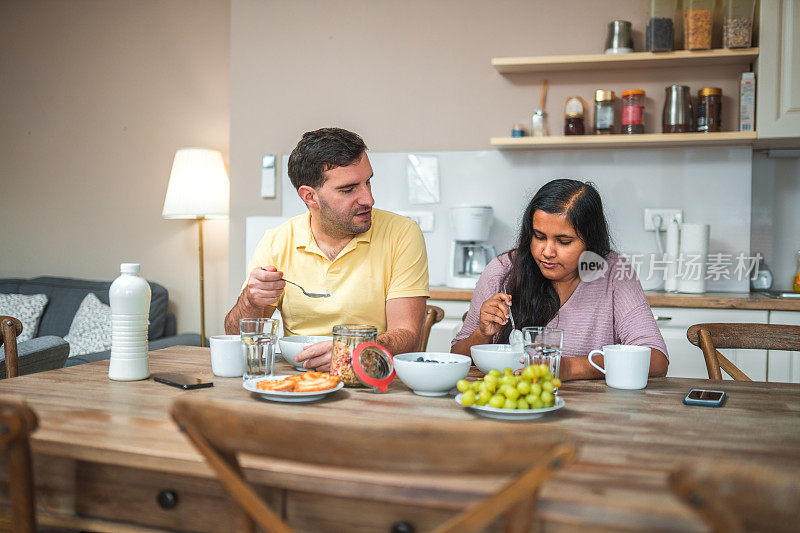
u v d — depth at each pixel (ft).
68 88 14.46
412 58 11.53
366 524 2.83
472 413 3.90
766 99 9.77
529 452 2.16
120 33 14.02
